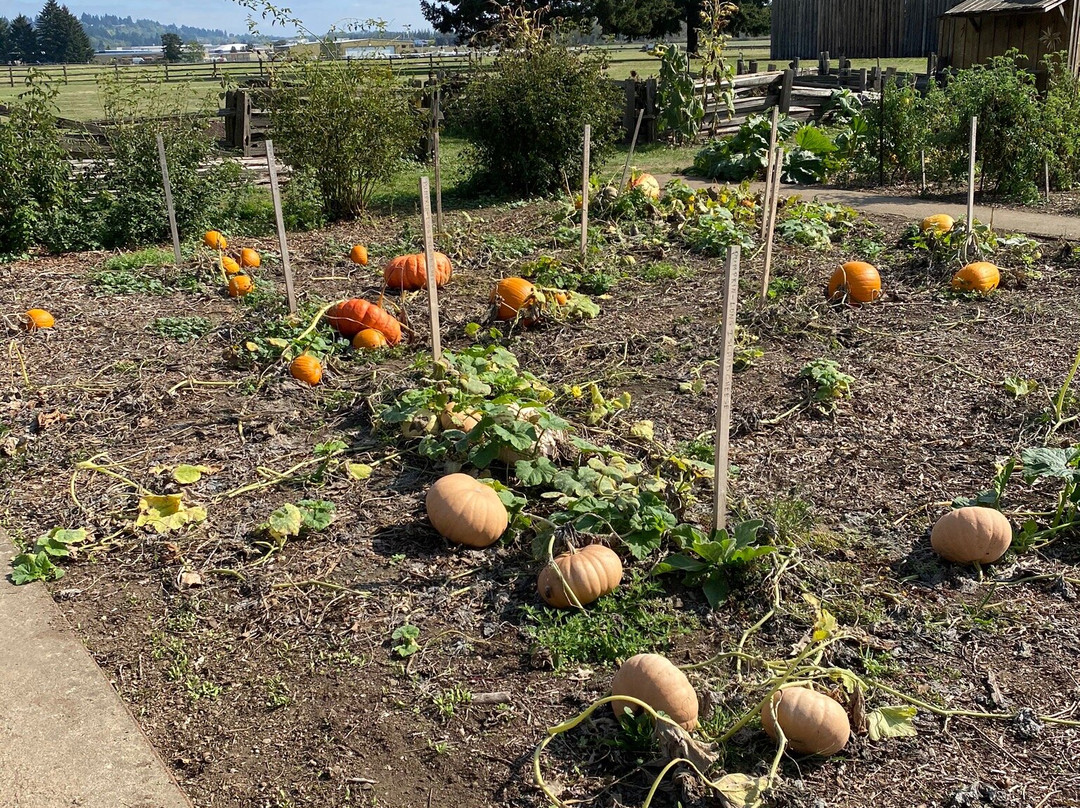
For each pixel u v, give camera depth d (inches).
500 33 701.3
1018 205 505.0
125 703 152.7
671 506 195.0
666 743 132.9
